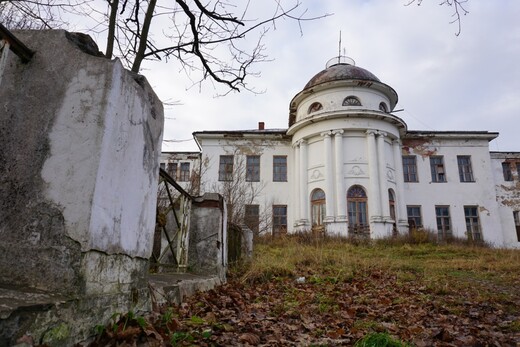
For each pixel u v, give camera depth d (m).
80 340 1.85
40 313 1.60
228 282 5.81
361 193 19.00
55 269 1.86
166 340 2.33
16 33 2.22
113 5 4.87
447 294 5.73
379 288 6.16
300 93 21.45
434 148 22.39
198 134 22.48
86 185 1.94
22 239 1.91
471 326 3.63
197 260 5.20
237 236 7.43
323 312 4.12
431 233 17.64
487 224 21.12
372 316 4.00
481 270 9.43
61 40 2.20
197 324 2.94
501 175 22.78
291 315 3.89
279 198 21.58
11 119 2.07
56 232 1.90
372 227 17.92
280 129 26.62
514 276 8.27
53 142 2.02
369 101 20.25
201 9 4.75
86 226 1.88
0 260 1.88
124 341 1.99
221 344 2.60
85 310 1.89
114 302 2.18
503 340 3.13
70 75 2.13
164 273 4.63
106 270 2.10
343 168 19.06
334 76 21.27
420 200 21.56
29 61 2.15
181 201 4.91
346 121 19.50
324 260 9.03
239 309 3.92
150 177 2.76
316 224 19.44
